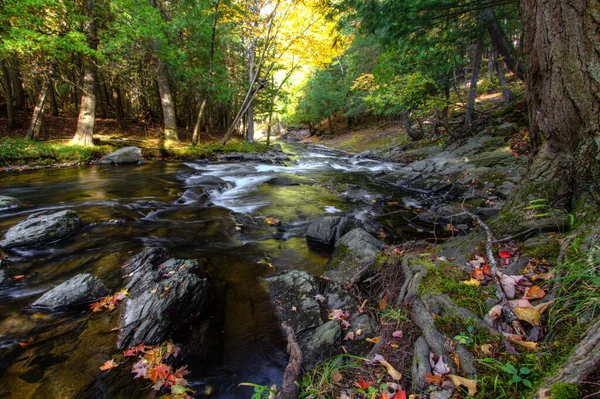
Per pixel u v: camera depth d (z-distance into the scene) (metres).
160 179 9.90
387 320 2.62
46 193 7.57
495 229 3.13
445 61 12.62
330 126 36.75
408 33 8.61
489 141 11.05
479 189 8.05
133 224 5.63
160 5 15.36
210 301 3.28
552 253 2.45
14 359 2.41
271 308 3.27
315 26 13.98
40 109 12.34
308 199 8.31
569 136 2.78
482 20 10.09
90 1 12.17
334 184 10.49
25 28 9.06
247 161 15.37
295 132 49.53
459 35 10.12
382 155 18.23
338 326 2.76
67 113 21.47
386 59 13.84
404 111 15.40
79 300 3.07
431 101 12.01
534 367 1.58
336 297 3.33
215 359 2.59
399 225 6.18
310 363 2.40
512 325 1.93
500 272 2.45
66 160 11.36
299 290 3.47
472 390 1.61
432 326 2.14
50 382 2.23
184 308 2.93
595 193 2.52
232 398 2.23
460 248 3.20
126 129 18.59
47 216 4.88
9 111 13.08
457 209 6.61
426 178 10.03
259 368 2.51
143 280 3.31
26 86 16.09
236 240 5.26
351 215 6.81
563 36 2.63
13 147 10.54
